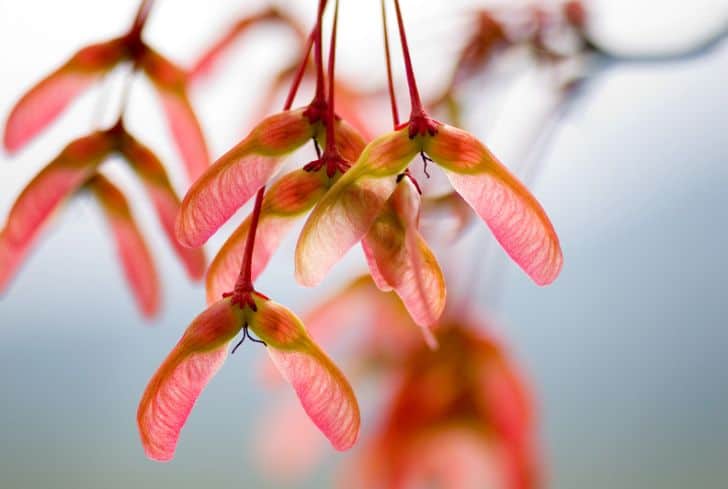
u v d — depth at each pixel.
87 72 0.37
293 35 0.42
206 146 0.37
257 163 0.32
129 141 0.37
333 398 0.33
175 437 0.32
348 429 0.33
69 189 0.36
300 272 0.32
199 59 0.42
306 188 0.33
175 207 0.36
